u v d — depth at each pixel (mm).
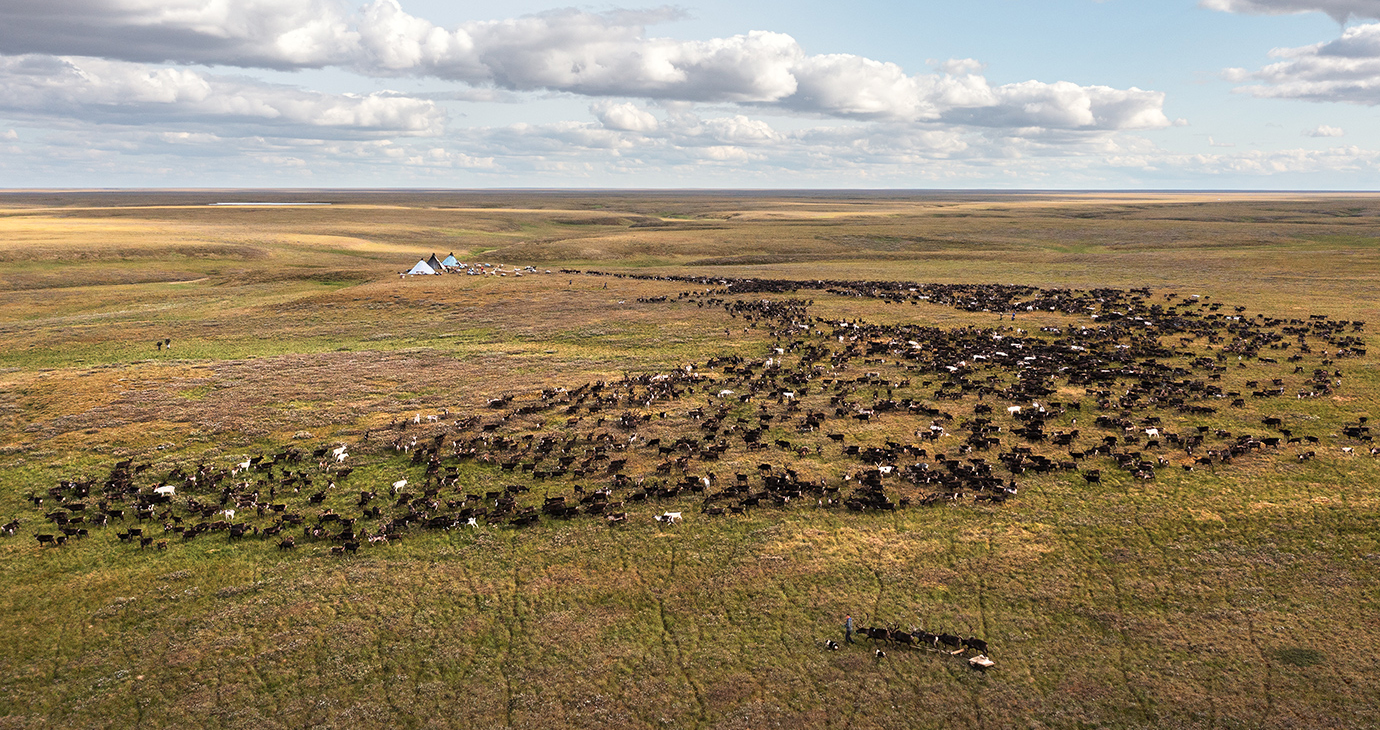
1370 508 37875
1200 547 35781
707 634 31562
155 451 49781
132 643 31578
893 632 30641
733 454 47719
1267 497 39625
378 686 29281
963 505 40500
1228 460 44031
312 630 32156
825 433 50906
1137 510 39156
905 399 56656
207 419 55219
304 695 28859
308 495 43594
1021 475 43688
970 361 66312
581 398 58844
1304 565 34125
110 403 58844
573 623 32438
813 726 26984
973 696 28000
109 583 35375
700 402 58000
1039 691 28094
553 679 29422
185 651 31016
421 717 27844
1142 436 48438
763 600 33406
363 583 35250
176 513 41938
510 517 40312
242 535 39312
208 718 27844
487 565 36531
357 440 51031
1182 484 41562
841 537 37906
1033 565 35031
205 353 75750
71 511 41938
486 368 68188
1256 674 28234
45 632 32312
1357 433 46375
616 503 41375
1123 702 27391
